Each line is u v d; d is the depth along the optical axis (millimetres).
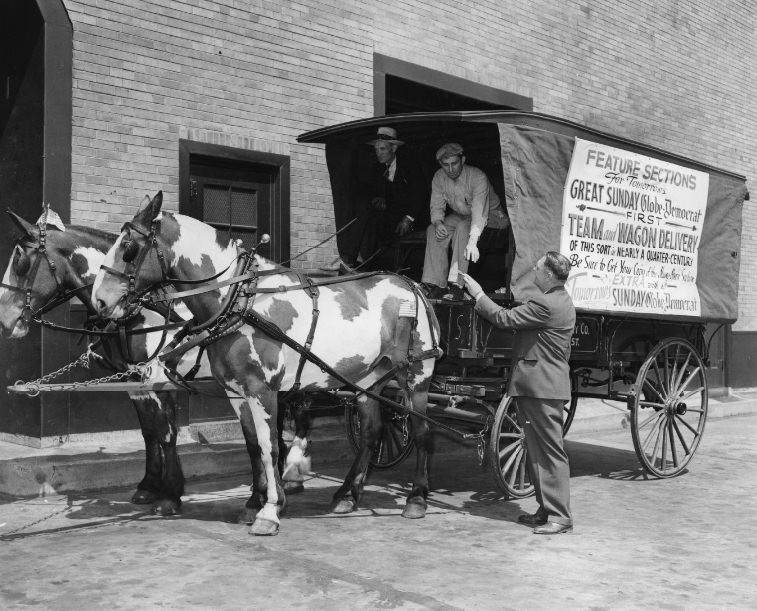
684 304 8711
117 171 8555
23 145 8273
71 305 8102
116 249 5801
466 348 7188
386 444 8922
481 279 8344
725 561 5652
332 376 6477
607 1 14383
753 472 9031
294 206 10102
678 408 8688
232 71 9484
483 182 7672
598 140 7668
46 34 8016
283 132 9977
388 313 6777
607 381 8727
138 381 6707
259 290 6059
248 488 7836
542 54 13242
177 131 9016
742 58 17516
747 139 17656
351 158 8555
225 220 9648
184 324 6246
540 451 6418
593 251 7617
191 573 5191
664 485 8281
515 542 6047
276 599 4754
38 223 6488
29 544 5805
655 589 5039
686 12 16062
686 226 8742
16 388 6195
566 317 6309
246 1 9594
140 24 8719
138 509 6875
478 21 12273
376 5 10961
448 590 4945
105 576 5121
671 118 15758
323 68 10367
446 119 6992
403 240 8469
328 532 6273
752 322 17562
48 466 7324
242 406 6320
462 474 8828
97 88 8414
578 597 4867
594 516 6914
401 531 6336
